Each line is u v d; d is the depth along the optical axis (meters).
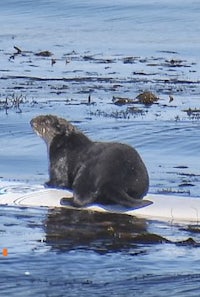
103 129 62.34
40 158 52.25
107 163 39.47
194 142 58.09
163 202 39.75
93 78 93.94
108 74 97.50
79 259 32.25
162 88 87.06
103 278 30.22
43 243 34.28
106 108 72.94
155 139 59.00
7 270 30.83
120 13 164.50
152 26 151.00
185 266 31.83
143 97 77.06
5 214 38.66
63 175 41.50
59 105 73.62
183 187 44.84
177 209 39.06
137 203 39.12
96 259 32.38
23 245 33.94
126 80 92.81
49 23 153.50
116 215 38.56
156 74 98.38
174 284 29.64
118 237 35.28
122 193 39.25
